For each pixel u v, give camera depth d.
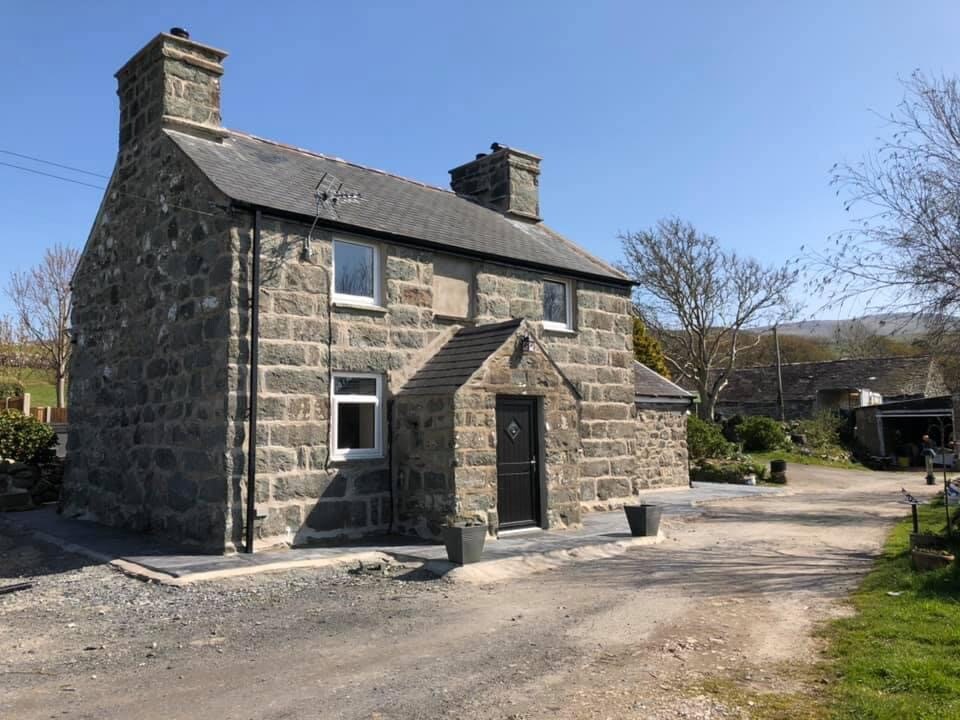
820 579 9.06
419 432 12.14
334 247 12.41
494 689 5.29
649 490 21.56
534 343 12.88
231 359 10.66
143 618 7.36
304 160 14.97
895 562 9.50
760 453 36.28
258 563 9.67
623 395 16.97
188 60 13.16
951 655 5.61
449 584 8.92
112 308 13.94
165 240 12.41
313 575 9.34
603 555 10.91
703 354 40.72
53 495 16.44
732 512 16.80
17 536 12.36
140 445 12.57
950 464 35.25
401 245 13.15
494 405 12.12
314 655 6.14
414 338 13.19
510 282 15.06
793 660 5.86
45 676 5.67
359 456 12.16
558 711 4.85
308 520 11.31
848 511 16.97
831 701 4.89
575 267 16.25
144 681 5.54
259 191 11.70
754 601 7.98
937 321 11.55
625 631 6.82
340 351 12.01
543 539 11.76
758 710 4.79
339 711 4.89
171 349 11.95
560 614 7.50
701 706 4.88
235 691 5.30
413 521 12.09
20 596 8.27
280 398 11.15
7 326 40.34
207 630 6.93
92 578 9.12
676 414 22.97
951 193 11.29
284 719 4.77
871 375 46.00
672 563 10.30
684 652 6.14
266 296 11.13
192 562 9.73
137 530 12.34
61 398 37.59
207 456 10.79
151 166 13.05
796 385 47.69
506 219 17.97
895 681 5.13
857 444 41.03
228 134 13.95
